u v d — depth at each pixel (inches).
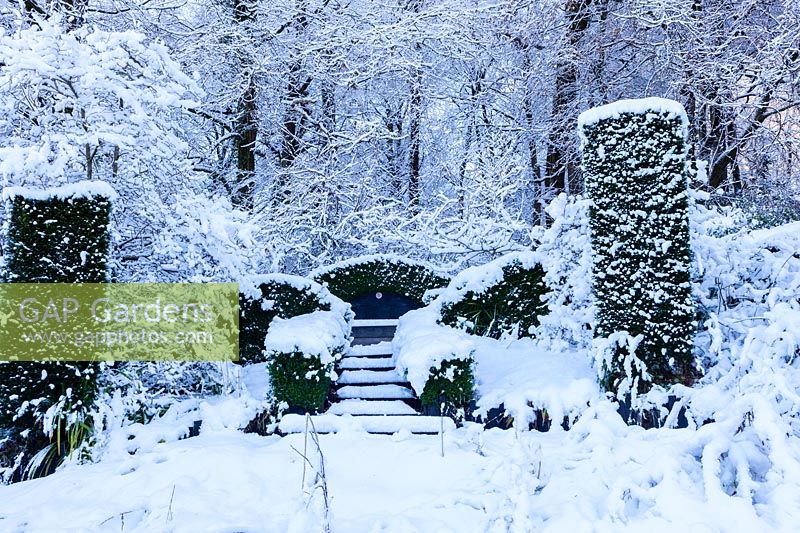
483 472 156.6
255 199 425.7
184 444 186.4
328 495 144.8
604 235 212.5
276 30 441.4
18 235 189.5
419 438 191.3
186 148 245.0
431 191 531.5
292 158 472.1
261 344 300.4
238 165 466.0
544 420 200.7
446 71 483.2
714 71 395.9
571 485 142.8
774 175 478.6
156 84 240.7
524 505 124.6
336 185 439.8
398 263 372.2
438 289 344.2
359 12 458.6
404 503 145.3
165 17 428.1
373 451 178.9
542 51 438.9
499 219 366.3
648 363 199.3
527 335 279.4
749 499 126.5
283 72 442.6
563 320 247.3
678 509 123.0
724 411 156.4
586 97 430.3
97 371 195.3
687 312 199.0
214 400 229.6
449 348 212.2
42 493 160.7
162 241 225.3
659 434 170.9
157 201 231.3
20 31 223.8
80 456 183.0
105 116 233.0
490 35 443.8
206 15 465.4
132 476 165.0
